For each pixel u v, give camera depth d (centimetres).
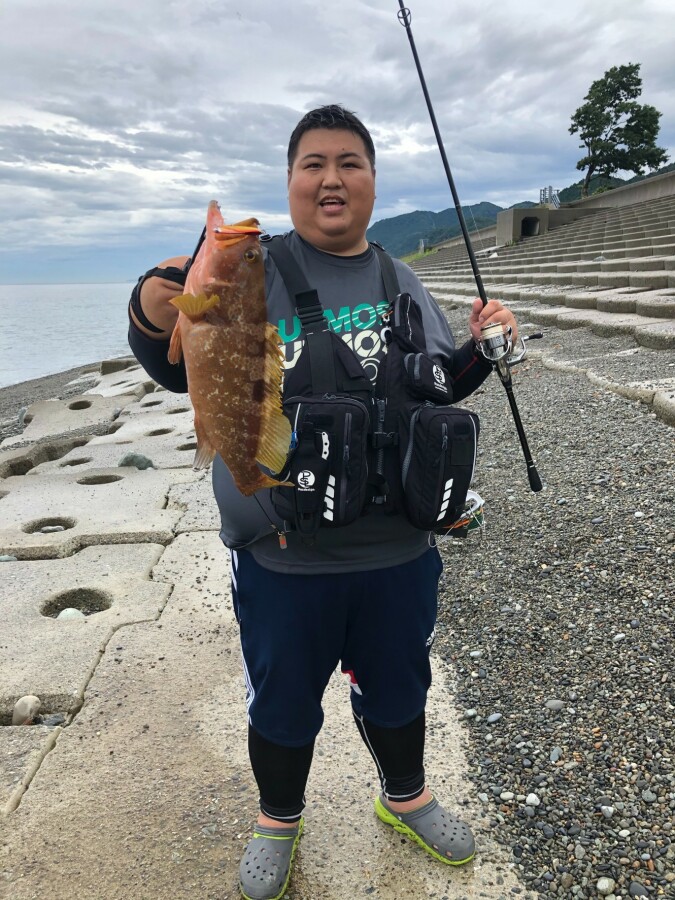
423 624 201
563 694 293
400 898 208
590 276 1479
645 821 226
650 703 276
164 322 178
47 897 209
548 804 239
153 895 209
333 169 184
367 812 242
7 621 380
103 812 243
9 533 511
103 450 793
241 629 200
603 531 409
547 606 356
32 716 304
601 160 5016
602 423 601
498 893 208
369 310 194
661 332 820
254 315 159
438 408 185
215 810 242
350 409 170
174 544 489
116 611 389
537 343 1016
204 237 166
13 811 244
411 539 195
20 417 1235
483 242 4306
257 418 165
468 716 290
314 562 186
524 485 509
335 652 198
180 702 307
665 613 325
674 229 1969
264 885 202
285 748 198
